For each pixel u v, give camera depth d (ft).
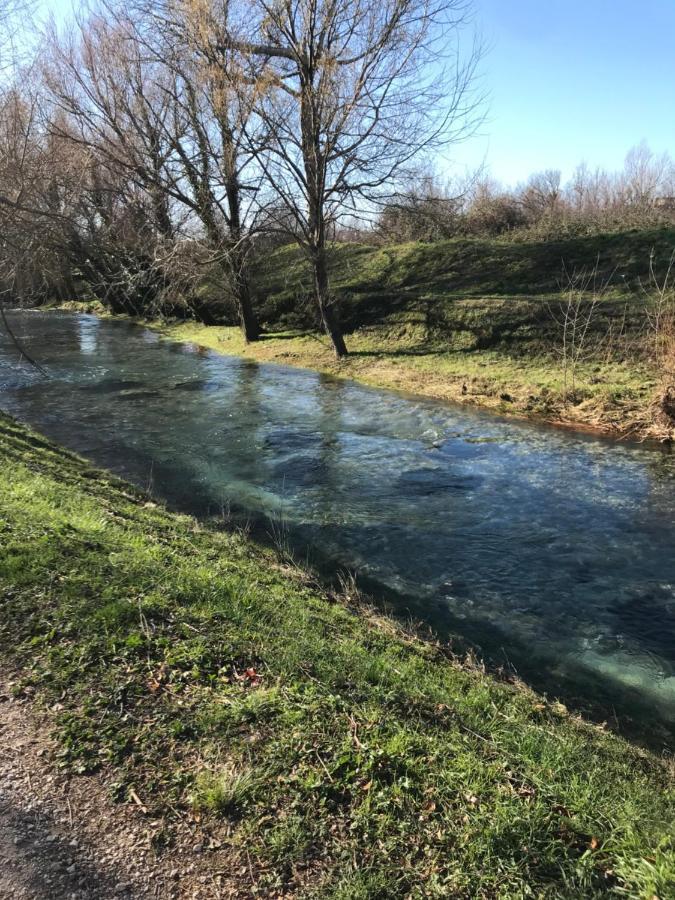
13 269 46.60
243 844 9.02
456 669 17.58
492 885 8.64
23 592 15.02
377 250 98.32
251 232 65.98
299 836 9.14
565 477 35.58
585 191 117.70
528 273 77.10
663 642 20.72
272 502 31.78
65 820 9.25
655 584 24.14
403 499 32.42
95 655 13.00
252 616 16.37
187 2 59.41
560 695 17.92
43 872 8.42
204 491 33.04
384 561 25.67
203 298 102.37
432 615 21.79
